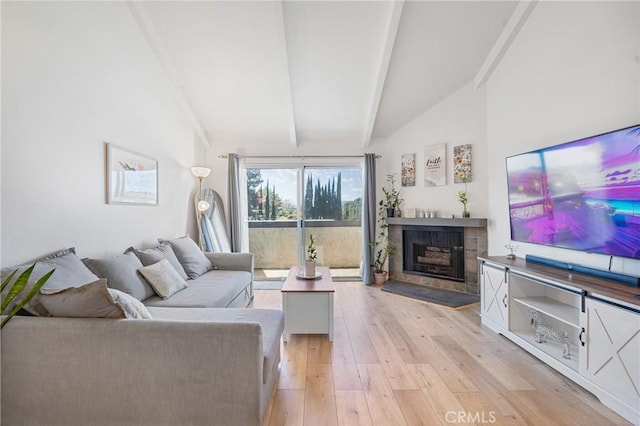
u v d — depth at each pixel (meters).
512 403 1.84
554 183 2.52
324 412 1.76
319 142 5.13
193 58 3.49
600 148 2.11
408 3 2.86
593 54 2.33
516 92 3.19
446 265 4.37
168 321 1.53
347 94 4.11
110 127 2.74
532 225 2.79
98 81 2.58
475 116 3.92
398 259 4.88
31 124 1.97
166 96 3.78
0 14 1.78
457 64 3.64
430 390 1.97
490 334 2.85
